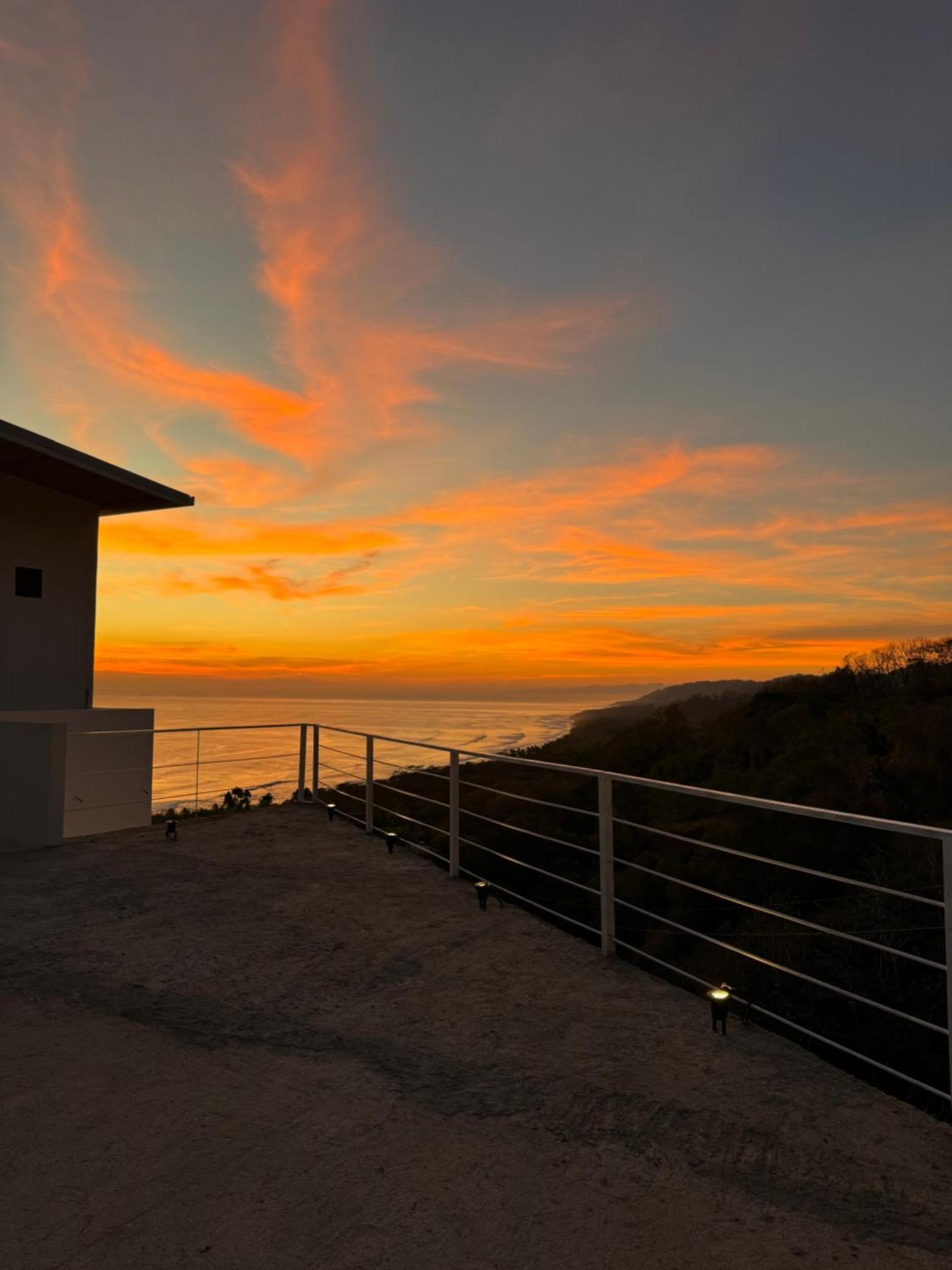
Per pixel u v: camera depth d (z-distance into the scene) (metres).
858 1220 2.21
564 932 5.00
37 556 11.77
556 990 4.05
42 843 7.29
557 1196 2.31
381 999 3.91
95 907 5.41
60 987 3.95
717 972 17.78
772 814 25.12
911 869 17.59
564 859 25.62
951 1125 2.76
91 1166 2.42
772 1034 3.53
